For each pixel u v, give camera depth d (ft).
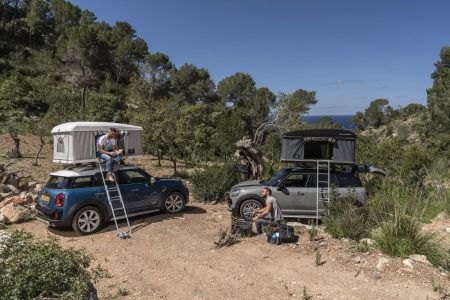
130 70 245.04
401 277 21.21
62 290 14.97
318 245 25.84
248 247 26.71
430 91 145.79
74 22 276.21
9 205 35.12
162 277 22.07
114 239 29.53
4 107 136.46
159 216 36.24
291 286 20.49
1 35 245.65
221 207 41.09
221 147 68.49
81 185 31.12
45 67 220.02
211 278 21.75
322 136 33.53
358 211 29.04
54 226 30.42
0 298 13.43
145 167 70.79
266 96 188.96
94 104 140.15
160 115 68.64
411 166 49.93
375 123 364.58
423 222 31.45
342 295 19.36
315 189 34.47
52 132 35.86
